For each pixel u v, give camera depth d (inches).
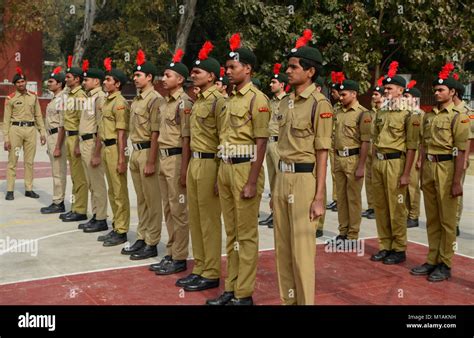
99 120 261.6
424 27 650.8
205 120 185.6
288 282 164.9
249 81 173.3
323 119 151.7
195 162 189.2
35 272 210.5
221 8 761.6
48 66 1497.3
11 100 350.3
